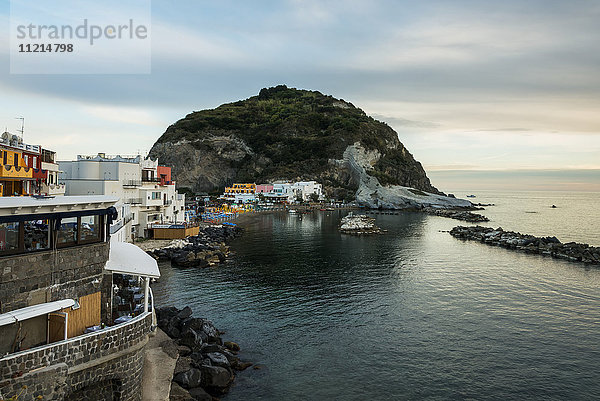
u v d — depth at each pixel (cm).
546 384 3378
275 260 8069
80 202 2166
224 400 3052
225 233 11325
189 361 3238
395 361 3725
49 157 6378
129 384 2208
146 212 8956
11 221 1905
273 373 3469
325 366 3612
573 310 5125
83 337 1983
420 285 6247
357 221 13650
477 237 11450
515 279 6694
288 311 4981
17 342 1897
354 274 6938
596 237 12656
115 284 3647
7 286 1869
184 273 6744
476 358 3803
